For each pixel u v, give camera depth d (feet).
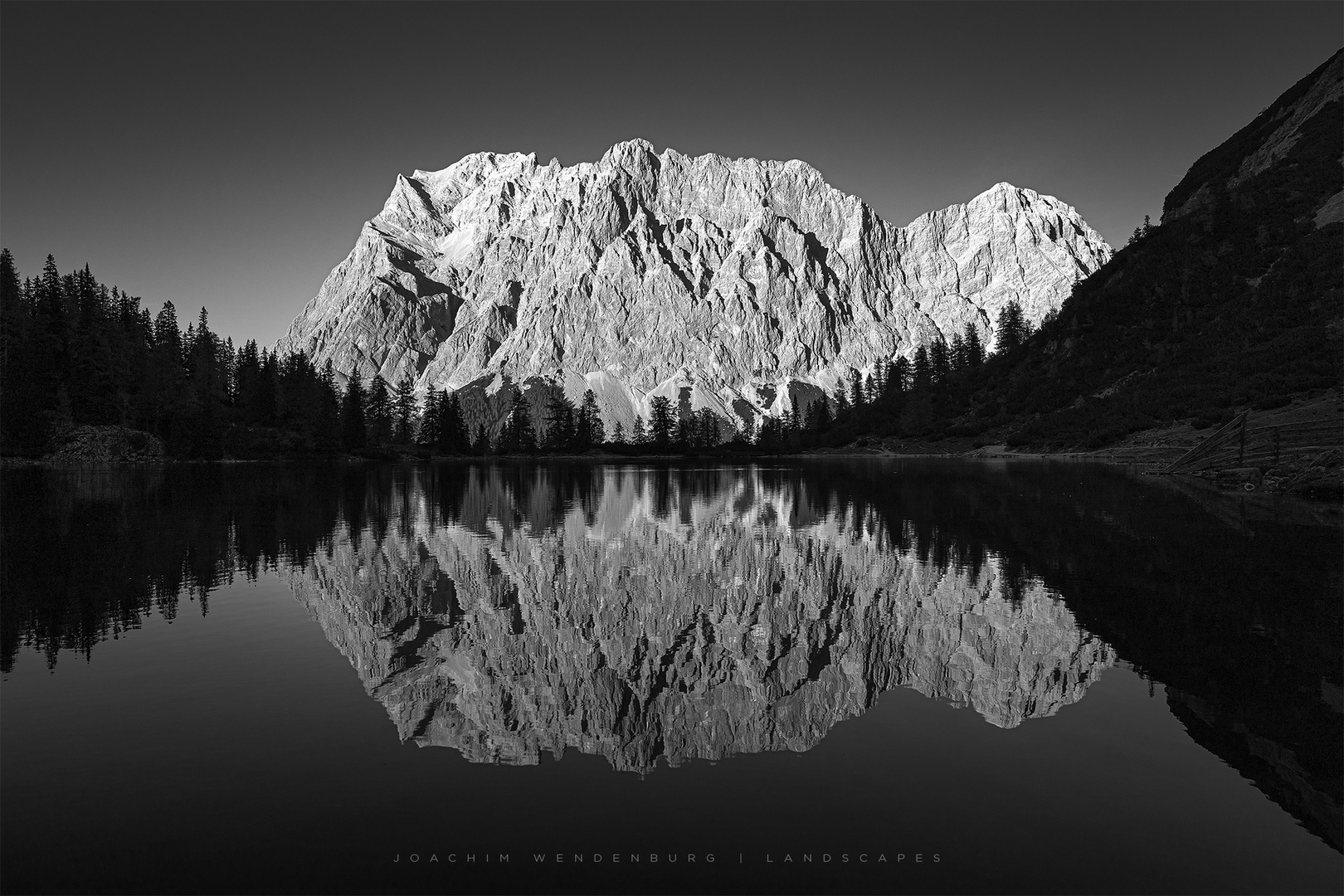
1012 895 30.30
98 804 37.40
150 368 529.45
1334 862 32.48
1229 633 65.36
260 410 597.93
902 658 60.18
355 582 89.97
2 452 395.75
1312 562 94.94
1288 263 413.80
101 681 54.90
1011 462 380.58
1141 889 30.63
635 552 111.55
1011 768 41.14
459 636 66.64
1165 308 485.56
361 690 53.21
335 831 34.94
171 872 31.83
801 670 57.41
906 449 594.65
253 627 69.41
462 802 37.60
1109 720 47.42
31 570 96.63
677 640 65.31
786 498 203.41
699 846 33.58
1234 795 38.22
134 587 86.84
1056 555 101.91
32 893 30.37
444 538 126.72
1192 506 154.51
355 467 481.87
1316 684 53.21
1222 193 516.73
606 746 44.37
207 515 159.43
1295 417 267.18
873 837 34.35
